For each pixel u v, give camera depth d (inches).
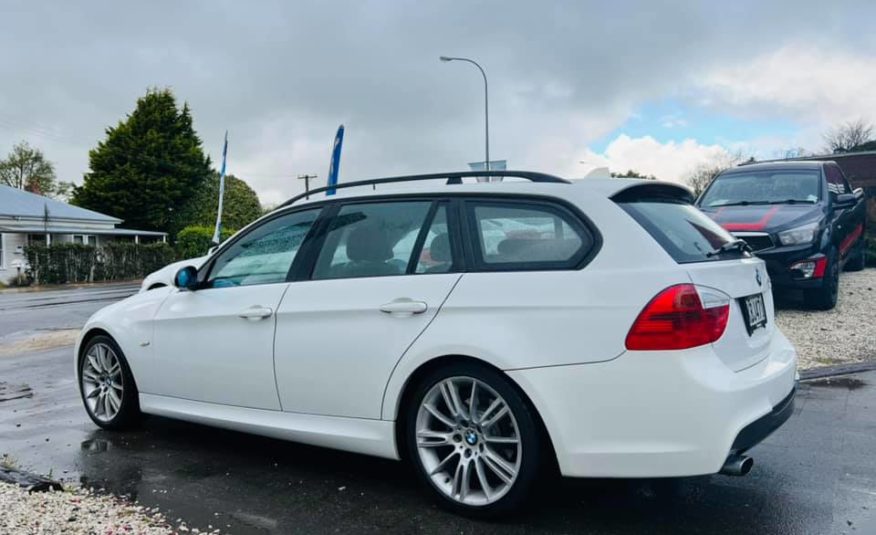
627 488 148.9
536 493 136.6
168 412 183.2
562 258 129.8
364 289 146.9
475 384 132.6
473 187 145.7
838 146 2188.7
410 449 141.8
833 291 355.9
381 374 141.9
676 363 117.1
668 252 126.2
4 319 547.2
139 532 125.5
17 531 122.6
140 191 1931.6
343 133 407.8
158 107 2011.6
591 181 142.0
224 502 144.2
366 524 132.8
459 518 135.4
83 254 1273.4
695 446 116.7
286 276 163.0
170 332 179.9
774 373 134.4
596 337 121.4
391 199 154.9
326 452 178.4
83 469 166.1
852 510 135.1
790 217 343.3
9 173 2659.9
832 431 184.5
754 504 138.9
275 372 157.9
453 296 135.0
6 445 187.2
